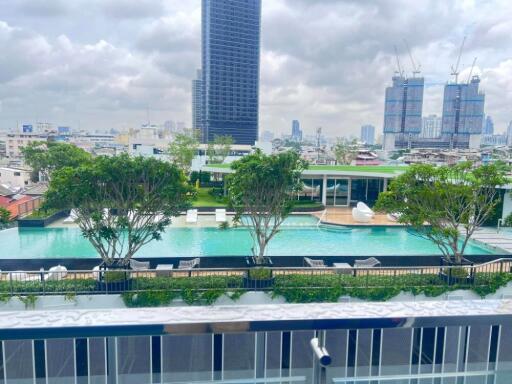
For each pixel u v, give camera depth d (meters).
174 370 6.00
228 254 19.42
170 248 20.52
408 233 24.33
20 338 3.22
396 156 101.62
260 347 5.11
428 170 14.34
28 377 6.17
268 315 6.18
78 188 12.46
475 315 3.57
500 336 5.14
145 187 13.32
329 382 5.42
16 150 122.38
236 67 143.00
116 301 11.83
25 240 21.89
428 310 5.35
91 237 13.09
